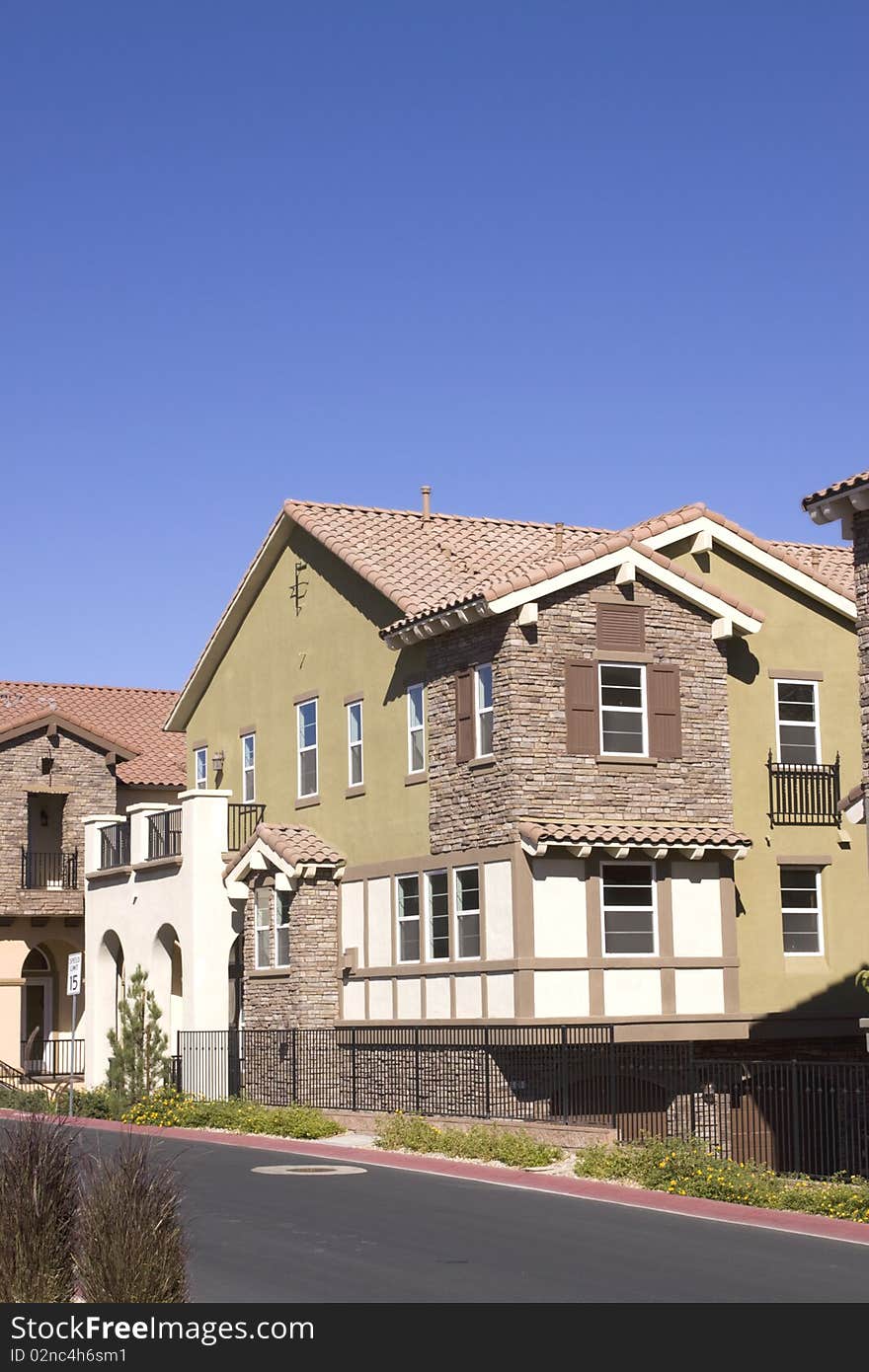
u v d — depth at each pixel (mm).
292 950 33406
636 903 29484
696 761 30484
